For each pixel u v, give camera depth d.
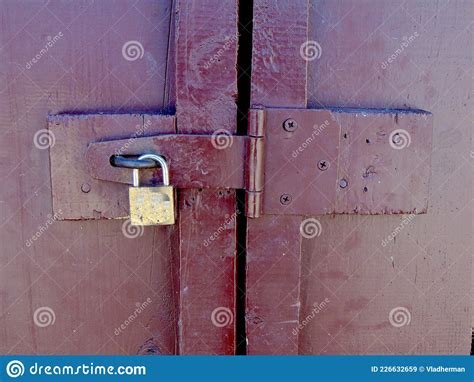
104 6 1.03
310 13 1.05
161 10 1.03
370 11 1.07
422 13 1.08
